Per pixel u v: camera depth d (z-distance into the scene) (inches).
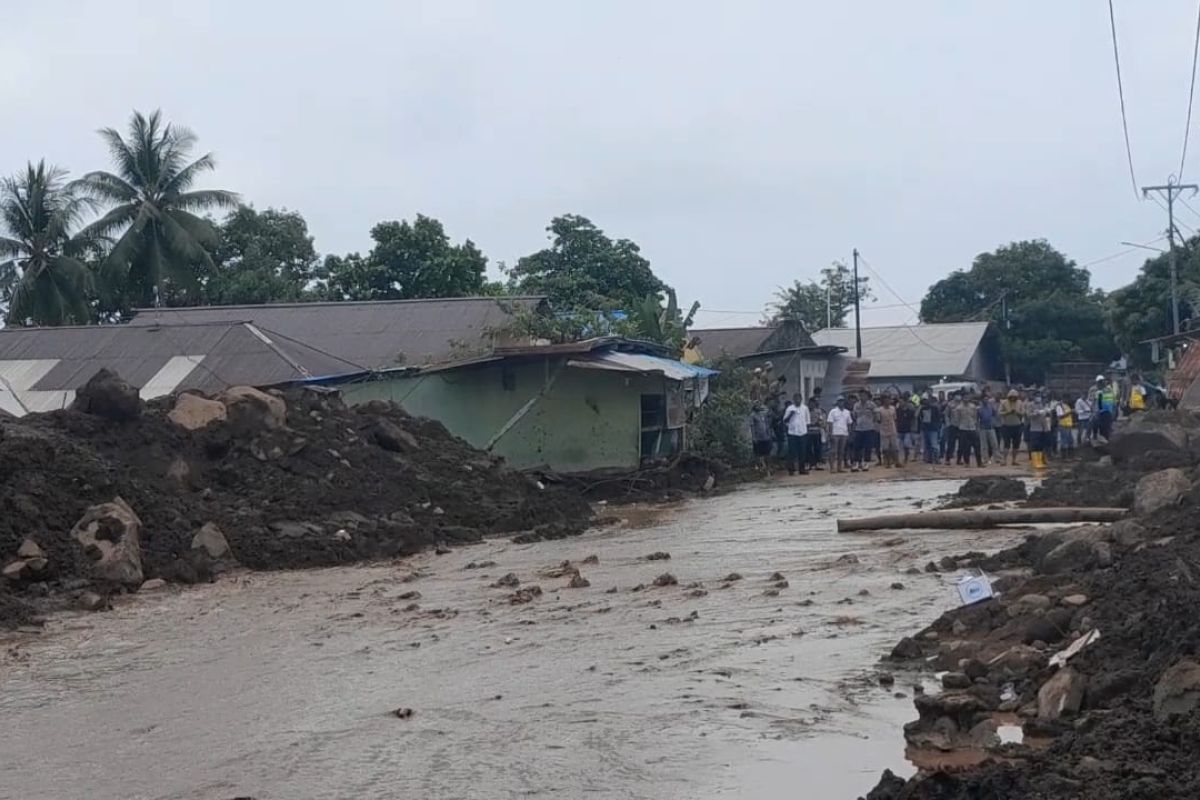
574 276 1941.4
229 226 2117.4
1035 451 1283.2
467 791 305.4
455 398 1219.2
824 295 3134.8
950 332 2511.1
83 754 353.4
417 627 522.3
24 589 623.5
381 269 1967.3
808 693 384.8
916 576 592.1
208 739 362.9
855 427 1338.6
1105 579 440.8
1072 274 2815.0
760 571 632.4
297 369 1249.4
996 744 315.6
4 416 784.3
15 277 1822.1
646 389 1257.4
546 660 446.6
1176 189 2039.9
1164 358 2091.5
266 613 578.9
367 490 853.2
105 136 1852.9
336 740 354.6
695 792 299.4
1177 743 271.0
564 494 989.2
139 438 806.5
